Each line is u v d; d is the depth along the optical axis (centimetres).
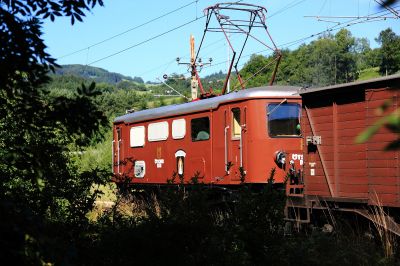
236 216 625
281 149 1384
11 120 515
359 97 974
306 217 1117
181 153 1656
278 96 1396
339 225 1005
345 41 8975
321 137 1058
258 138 1377
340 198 994
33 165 524
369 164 943
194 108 1595
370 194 939
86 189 677
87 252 580
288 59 8200
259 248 605
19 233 372
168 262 570
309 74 8262
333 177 1027
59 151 533
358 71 8925
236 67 1750
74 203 648
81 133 507
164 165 1748
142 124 1902
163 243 569
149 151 1845
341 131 1011
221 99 1491
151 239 569
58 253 406
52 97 488
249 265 570
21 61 449
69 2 499
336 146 1021
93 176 675
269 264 603
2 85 458
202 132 1562
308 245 680
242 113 1412
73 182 669
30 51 455
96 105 498
